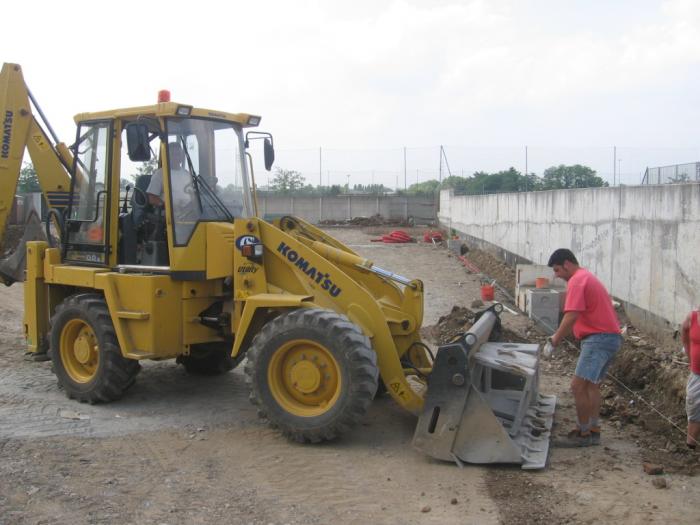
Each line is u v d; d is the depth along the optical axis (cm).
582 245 1266
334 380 609
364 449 607
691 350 585
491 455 561
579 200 1280
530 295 1114
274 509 484
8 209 892
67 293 839
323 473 552
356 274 726
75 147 789
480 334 611
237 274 688
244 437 638
